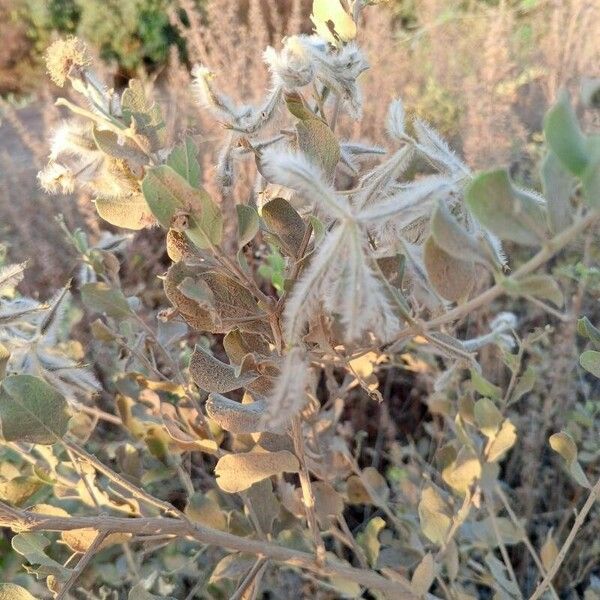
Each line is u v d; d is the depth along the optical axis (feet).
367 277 0.49
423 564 0.91
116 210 0.67
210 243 0.60
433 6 3.59
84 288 1.05
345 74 0.64
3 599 0.70
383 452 1.90
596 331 0.86
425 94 3.06
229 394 1.90
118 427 1.79
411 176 0.76
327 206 0.50
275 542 1.11
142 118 0.65
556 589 1.61
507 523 1.23
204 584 1.19
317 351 0.69
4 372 0.67
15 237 2.71
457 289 0.53
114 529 0.70
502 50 2.46
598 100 0.49
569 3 3.16
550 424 1.63
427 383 1.80
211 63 3.19
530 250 2.11
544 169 0.43
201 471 1.54
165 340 1.18
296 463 0.80
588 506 0.93
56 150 0.67
